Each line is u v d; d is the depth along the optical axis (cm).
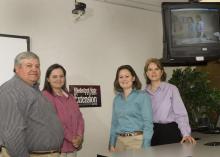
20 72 229
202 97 388
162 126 288
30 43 326
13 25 316
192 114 396
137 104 279
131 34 411
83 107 361
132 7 414
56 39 344
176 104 285
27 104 217
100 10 382
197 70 423
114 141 291
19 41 316
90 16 373
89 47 370
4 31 311
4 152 214
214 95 383
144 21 426
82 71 362
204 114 401
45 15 337
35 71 233
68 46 353
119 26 399
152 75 295
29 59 231
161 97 292
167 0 430
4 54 307
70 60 354
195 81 394
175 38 354
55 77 299
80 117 314
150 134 269
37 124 222
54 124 234
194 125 394
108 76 384
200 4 361
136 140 272
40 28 333
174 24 355
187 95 395
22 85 223
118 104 291
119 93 300
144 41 425
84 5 342
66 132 293
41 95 236
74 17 358
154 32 436
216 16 365
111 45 390
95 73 373
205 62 389
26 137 218
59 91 306
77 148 307
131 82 290
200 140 294
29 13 327
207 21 361
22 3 323
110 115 383
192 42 356
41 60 332
